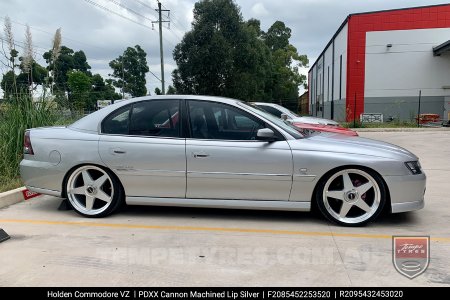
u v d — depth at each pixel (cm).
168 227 475
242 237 439
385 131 2133
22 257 386
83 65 5769
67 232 458
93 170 511
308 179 467
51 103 831
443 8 2627
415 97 2736
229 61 3638
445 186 703
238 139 481
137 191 500
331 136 530
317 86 5103
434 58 2680
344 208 472
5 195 571
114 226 479
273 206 479
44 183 518
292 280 337
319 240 429
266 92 5622
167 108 501
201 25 3734
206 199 489
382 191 462
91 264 370
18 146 715
